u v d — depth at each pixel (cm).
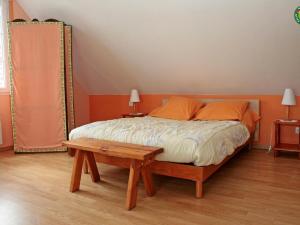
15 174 335
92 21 430
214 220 218
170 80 483
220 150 284
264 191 274
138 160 246
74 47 491
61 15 448
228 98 464
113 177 322
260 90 435
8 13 462
